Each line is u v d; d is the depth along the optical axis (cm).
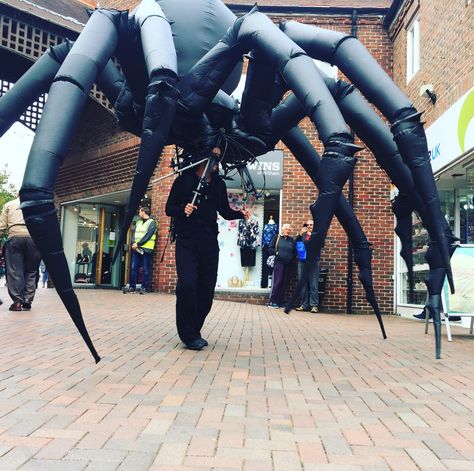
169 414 282
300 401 320
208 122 495
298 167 1234
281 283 1128
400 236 526
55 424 260
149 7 436
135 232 1263
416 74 1110
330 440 247
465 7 867
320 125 377
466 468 214
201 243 488
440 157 955
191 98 454
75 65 390
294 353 511
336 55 438
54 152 364
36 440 237
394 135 419
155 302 1020
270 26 418
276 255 1128
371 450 234
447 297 654
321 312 1162
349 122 493
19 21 1075
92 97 1209
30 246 800
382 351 536
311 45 443
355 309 1202
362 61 427
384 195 1225
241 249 1256
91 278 1622
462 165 904
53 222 361
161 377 375
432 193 412
